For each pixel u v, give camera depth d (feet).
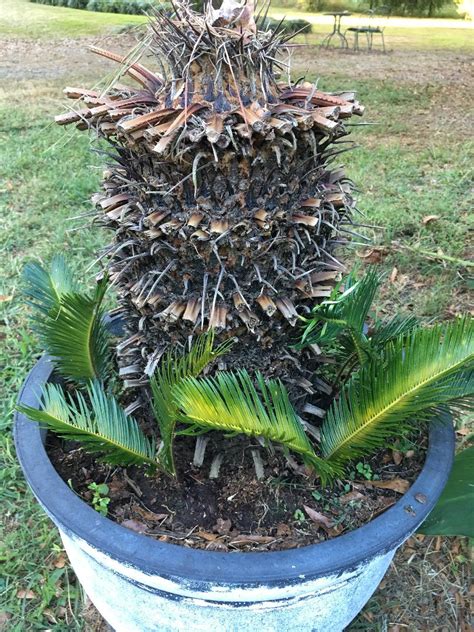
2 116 19.21
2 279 11.23
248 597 4.32
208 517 5.33
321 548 4.45
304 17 51.31
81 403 5.15
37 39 34.78
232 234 4.50
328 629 5.17
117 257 5.23
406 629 6.46
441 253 11.74
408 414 4.81
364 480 5.68
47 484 4.88
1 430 8.23
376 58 33.06
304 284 4.96
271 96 4.52
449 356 4.61
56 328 5.24
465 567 7.00
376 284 5.32
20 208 13.61
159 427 5.30
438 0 57.16
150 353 5.40
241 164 4.34
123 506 5.39
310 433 5.63
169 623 4.88
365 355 5.52
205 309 4.82
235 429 4.37
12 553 6.92
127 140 4.43
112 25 37.96
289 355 5.26
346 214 5.25
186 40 4.32
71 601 6.64
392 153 16.66
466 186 14.79
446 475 5.15
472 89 25.17
